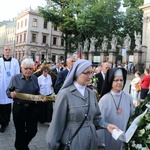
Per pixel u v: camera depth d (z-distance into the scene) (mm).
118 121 3197
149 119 2832
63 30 40156
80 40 40594
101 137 3168
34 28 62531
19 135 4520
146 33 33781
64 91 2652
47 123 7246
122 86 3324
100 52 32500
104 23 38312
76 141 2564
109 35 38969
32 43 62500
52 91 7926
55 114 2607
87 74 2691
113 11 38594
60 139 2637
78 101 2633
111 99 3281
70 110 2596
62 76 6336
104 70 5926
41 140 5633
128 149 2883
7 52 6562
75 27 38500
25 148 4609
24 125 4559
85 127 2633
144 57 31688
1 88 6273
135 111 3303
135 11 40719
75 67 2709
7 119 6316
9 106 6387
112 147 3217
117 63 27641
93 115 2732
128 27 42688
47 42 64375
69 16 38812
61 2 39250
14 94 4340
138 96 10180
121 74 3287
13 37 73188
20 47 66688
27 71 4473
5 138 5691
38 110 4605
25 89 4496
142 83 9500
